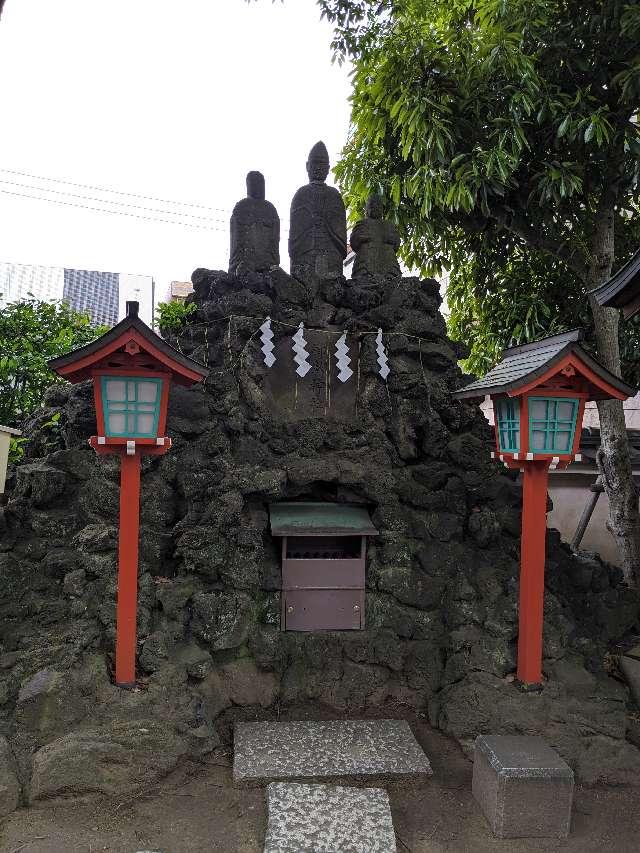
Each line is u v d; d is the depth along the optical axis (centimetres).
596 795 420
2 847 344
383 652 523
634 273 383
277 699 503
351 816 365
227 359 567
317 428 574
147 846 352
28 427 628
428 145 621
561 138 646
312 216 632
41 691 409
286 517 531
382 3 723
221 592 504
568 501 1007
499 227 720
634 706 492
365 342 603
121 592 435
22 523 500
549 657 493
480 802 399
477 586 529
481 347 866
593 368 445
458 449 578
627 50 622
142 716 418
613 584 597
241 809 384
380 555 548
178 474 528
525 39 634
